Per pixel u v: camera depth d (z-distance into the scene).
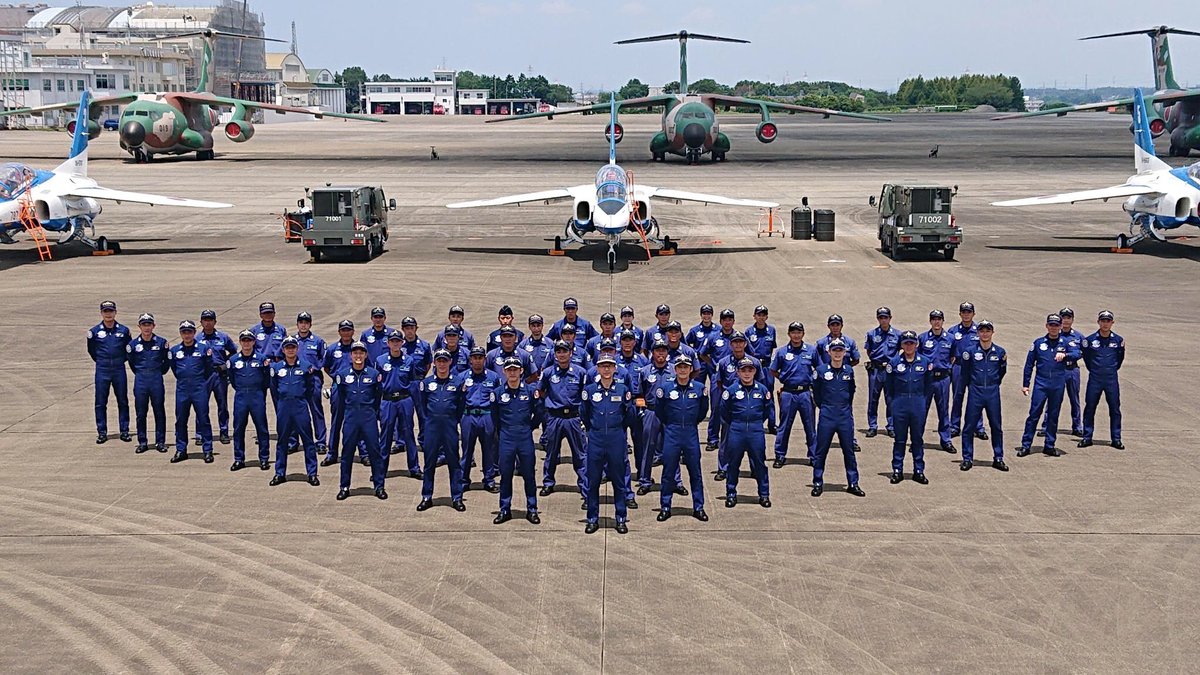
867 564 11.31
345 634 9.79
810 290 28.62
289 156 84.81
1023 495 13.47
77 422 16.94
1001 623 9.95
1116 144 103.81
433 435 12.83
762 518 12.75
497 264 33.22
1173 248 36.31
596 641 9.63
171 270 32.12
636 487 14.12
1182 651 9.43
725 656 9.37
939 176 64.81
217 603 10.43
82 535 12.16
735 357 13.69
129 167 71.00
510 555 11.61
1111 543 11.83
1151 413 17.11
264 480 14.29
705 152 77.94
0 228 33.22
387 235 38.47
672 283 29.69
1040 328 23.55
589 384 12.20
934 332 15.53
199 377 14.87
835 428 13.36
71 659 9.41
